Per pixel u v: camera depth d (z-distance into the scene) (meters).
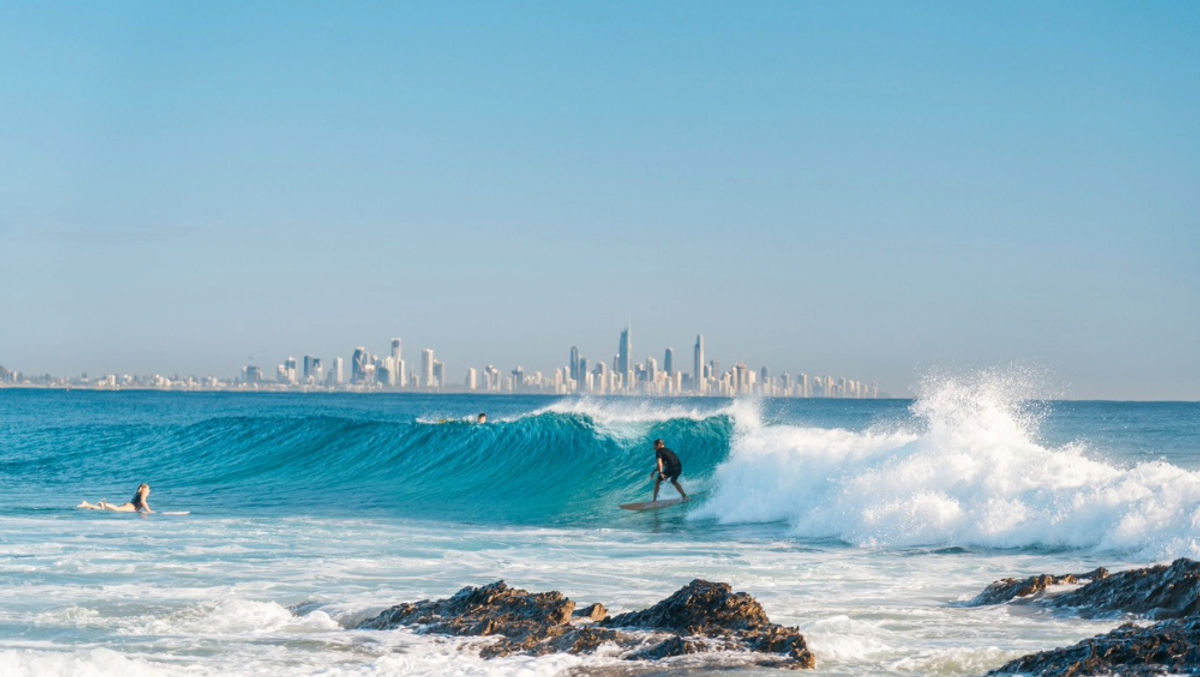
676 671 9.15
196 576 15.09
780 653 9.67
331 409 143.38
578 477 32.12
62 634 11.08
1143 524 17.72
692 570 15.97
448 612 11.55
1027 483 19.81
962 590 13.99
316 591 13.89
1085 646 8.97
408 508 27.44
